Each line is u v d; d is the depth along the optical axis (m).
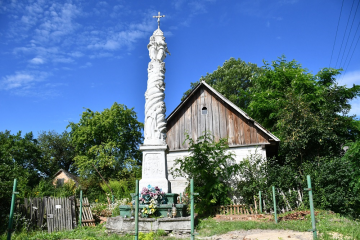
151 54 14.13
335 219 12.02
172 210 10.58
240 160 19.61
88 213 13.73
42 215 12.57
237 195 18.27
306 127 18.97
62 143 53.41
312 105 22.86
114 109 40.28
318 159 17.52
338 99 23.23
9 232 7.51
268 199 16.09
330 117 20.03
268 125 26.50
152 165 12.26
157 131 12.88
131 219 10.36
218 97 21.44
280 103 23.86
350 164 16.00
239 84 38.78
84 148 40.19
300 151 19.41
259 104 25.11
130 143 42.09
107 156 36.97
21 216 12.34
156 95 13.35
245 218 14.30
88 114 41.28
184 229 10.12
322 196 15.30
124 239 9.21
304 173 16.70
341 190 15.30
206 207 15.98
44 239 10.01
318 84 25.81
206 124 21.20
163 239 9.25
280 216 13.73
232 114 20.81
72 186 24.92
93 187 30.47
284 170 16.81
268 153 22.17
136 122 42.34
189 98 22.09
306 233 9.36
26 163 41.22
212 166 16.62
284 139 19.48
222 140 17.48
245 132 20.16
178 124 21.91
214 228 10.80
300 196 16.02
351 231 8.91
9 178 13.69
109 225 10.57
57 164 51.50
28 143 41.91
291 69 26.30
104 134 39.03
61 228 12.38
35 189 19.95
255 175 17.47
